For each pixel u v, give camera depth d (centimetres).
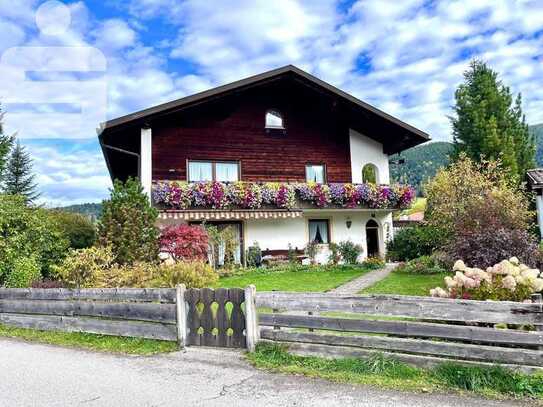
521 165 2866
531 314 507
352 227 2177
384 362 561
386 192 2106
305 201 1986
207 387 536
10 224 1303
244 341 682
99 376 594
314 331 672
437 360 537
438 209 1855
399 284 1309
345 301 620
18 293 959
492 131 2759
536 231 2041
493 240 1141
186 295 743
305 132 2138
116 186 1354
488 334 525
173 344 737
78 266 1046
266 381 549
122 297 816
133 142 1931
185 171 1872
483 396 472
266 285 1377
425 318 566
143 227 1312
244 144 1998
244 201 1828
